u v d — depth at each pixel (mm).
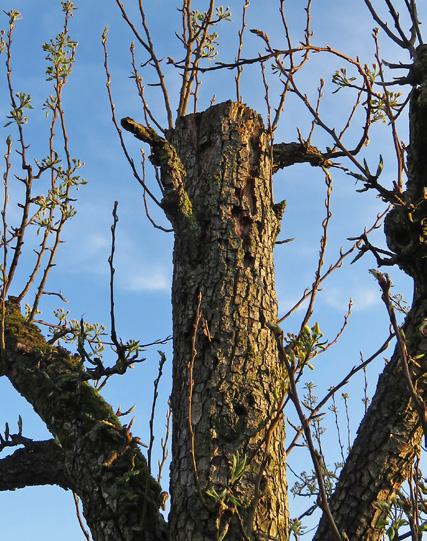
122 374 3127
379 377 3053
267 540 2676
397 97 3551
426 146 3090
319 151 3889
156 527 2850
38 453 3307
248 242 3289
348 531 2793
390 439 2881
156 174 4004
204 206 3355
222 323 3086
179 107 4305
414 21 2965
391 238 3107
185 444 2896
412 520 2002
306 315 2412
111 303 3027
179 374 3076
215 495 2531
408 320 3072
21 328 3721
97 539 2871
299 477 3133
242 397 2941
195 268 3252
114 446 3047
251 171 3465
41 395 3344
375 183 3039
